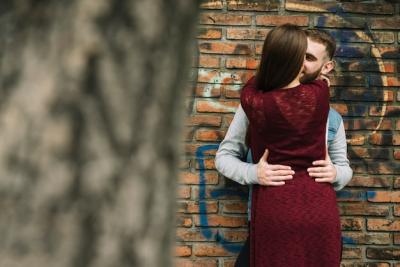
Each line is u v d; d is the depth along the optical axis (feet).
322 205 9.29
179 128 3.51
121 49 3.22
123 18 3.22
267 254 9.30
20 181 3.15
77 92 3.17
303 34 9.38
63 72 3.17
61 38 3.21
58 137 3.14
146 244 3.30
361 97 12.44
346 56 12.48
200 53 12.29
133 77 3.24
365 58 12.51
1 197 3.16
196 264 12.14
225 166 10.26
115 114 3.22
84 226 3.16
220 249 12.17
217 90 12.29
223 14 12.37
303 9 12.45
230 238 12.17
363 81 12.47
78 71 3.17
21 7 3.28
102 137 3.19
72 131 3.15
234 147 10.55
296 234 9.21
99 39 3.19
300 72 9.37
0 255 3.13
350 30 12.51
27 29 3.26
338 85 12.44
